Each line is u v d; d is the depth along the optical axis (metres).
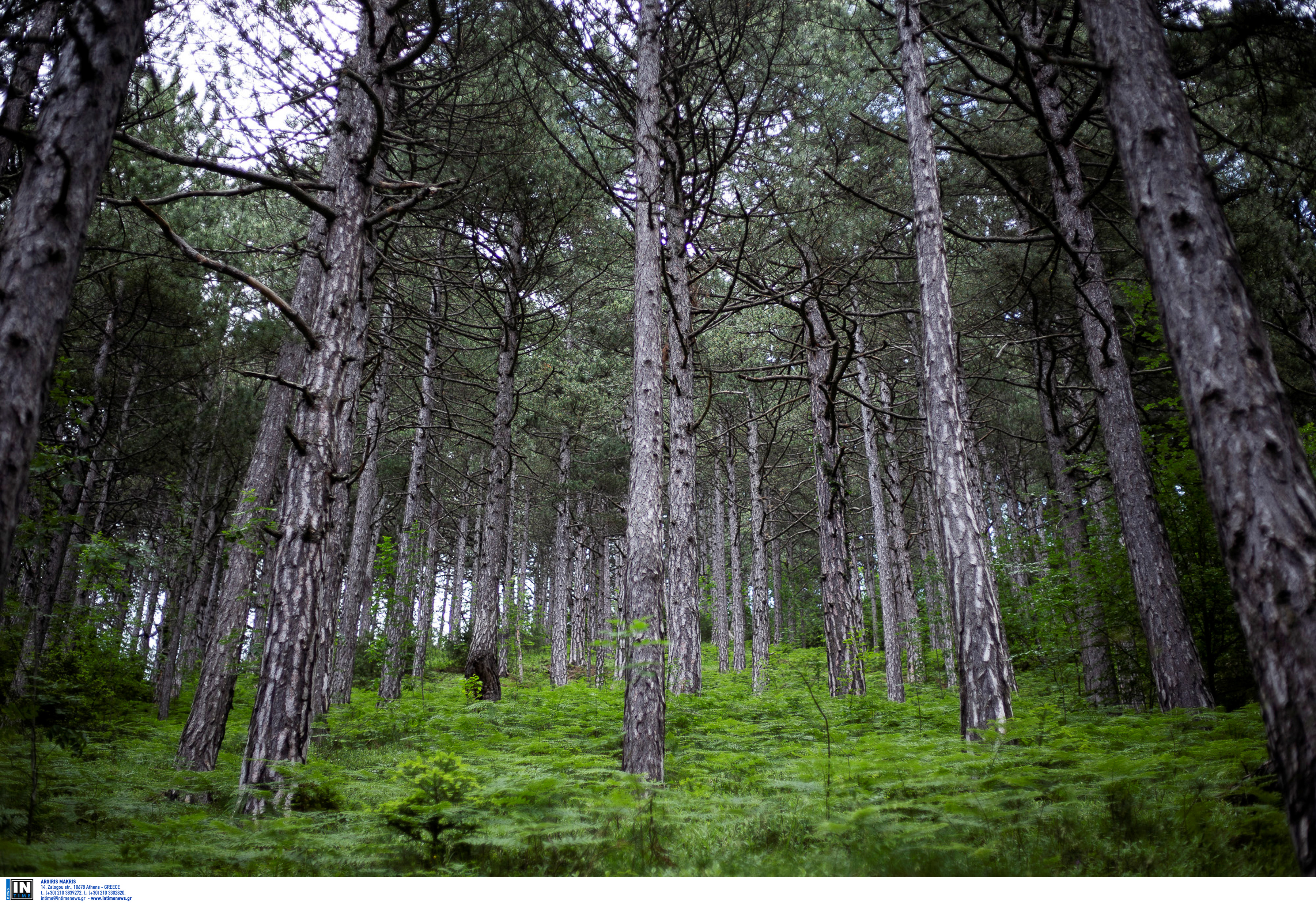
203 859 4.48
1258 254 10.01
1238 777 4.78
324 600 6.59
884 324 18.16
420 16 10.40
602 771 5.69
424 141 7.95
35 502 7.23
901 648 18.12
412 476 16.98
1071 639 11.73
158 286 13.21
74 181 3.74
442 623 37.62
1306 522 3.32
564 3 10.06
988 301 15.21
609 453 23.73
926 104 8.96
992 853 4.02
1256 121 8.86
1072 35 7.51
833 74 11.91
